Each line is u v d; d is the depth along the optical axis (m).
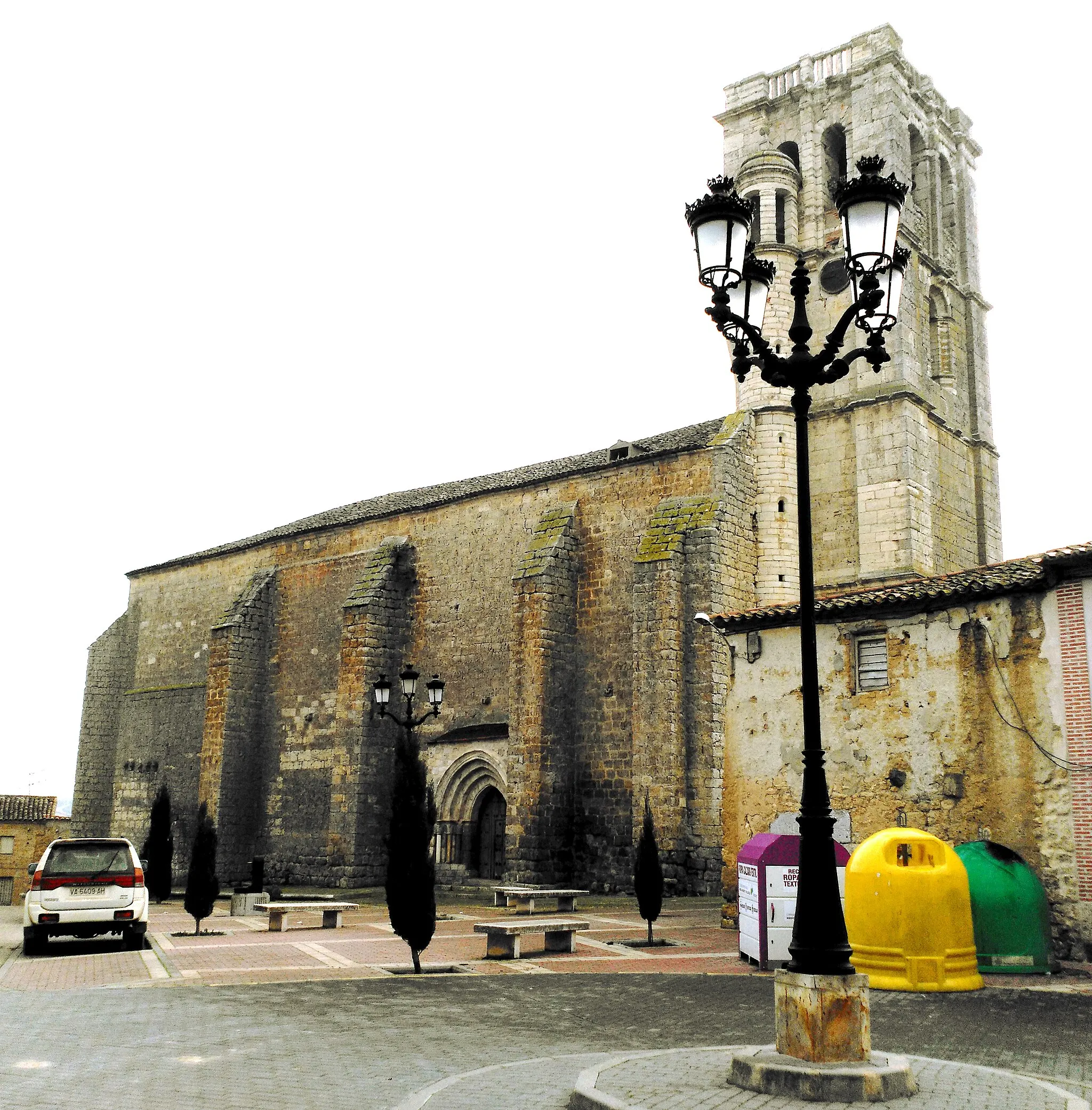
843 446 35.47
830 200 39.09
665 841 30.08
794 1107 7.79
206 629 50.53
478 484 43.50
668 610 31.39
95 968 16.62
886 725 19.88
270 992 14.12
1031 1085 8.48
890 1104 7.86
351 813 38.53
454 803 36.91
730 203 10.46
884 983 14.76
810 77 40.34
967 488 38.41
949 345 38.94
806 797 9.27
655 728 30.91
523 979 15.66
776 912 16.67
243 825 44.25
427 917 16.47
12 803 57.72
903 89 38.78
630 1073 8.78
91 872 19.44
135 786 51.19
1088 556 17.11
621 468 35.88
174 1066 9.49
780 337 37.00
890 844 15.48
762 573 34.03
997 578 18.58
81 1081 8.87
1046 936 16.11
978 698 18.59
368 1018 12.16
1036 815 17.50
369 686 39.53
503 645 37.97
